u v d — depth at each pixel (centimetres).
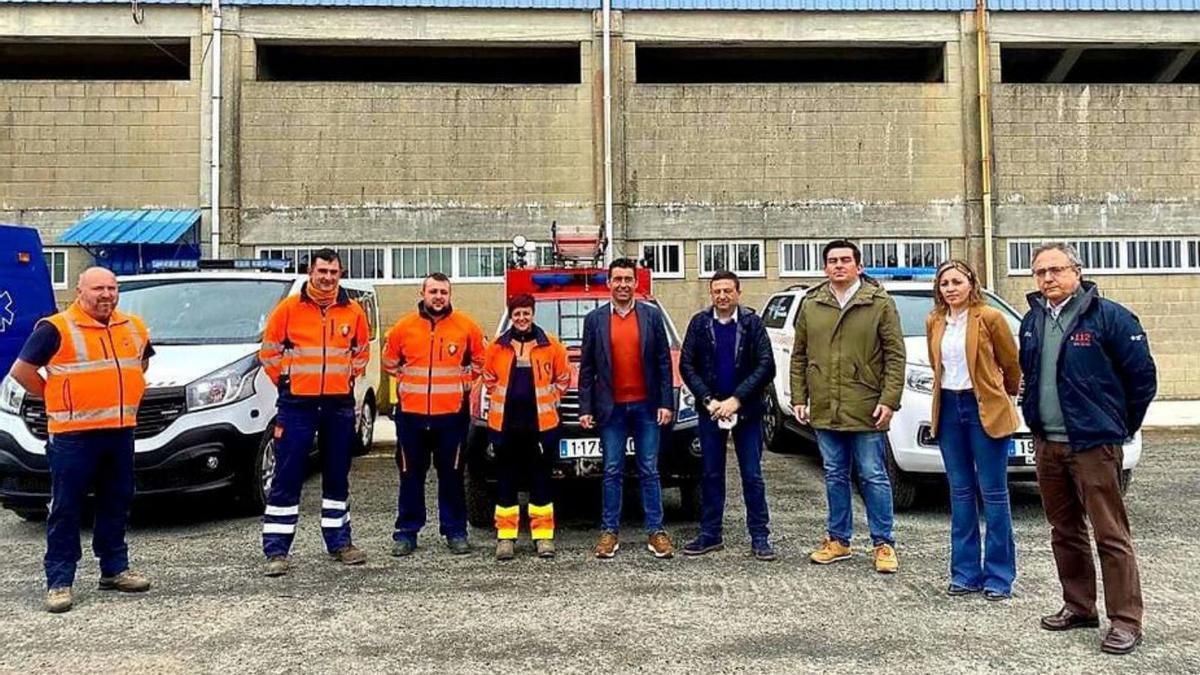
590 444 580
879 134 1528
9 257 891
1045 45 1558
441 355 557
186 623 429
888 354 509
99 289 471
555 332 726
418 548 575
